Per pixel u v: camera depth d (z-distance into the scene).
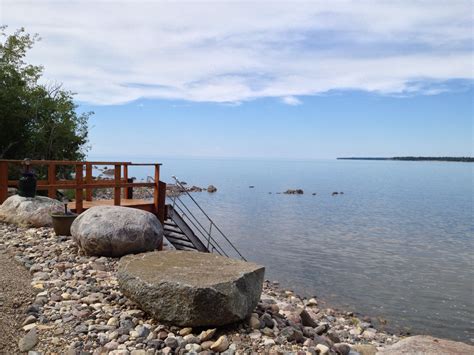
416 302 13.34
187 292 4.90
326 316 10.75
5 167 11.15
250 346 4.79
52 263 7.44
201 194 51.50
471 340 10.51
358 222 31.89
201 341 4.80
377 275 16.53
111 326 5.04
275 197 50.59
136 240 8.08
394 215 36.81
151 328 5.03
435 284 15.47
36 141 21.09
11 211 10.41
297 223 30.17
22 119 20.72
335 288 14.52
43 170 21.61
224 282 5.07
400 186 81.31
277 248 21.14
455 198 55.69
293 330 5.25
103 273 7.06
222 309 4.96
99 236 7.89
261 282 5.73
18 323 5.05
